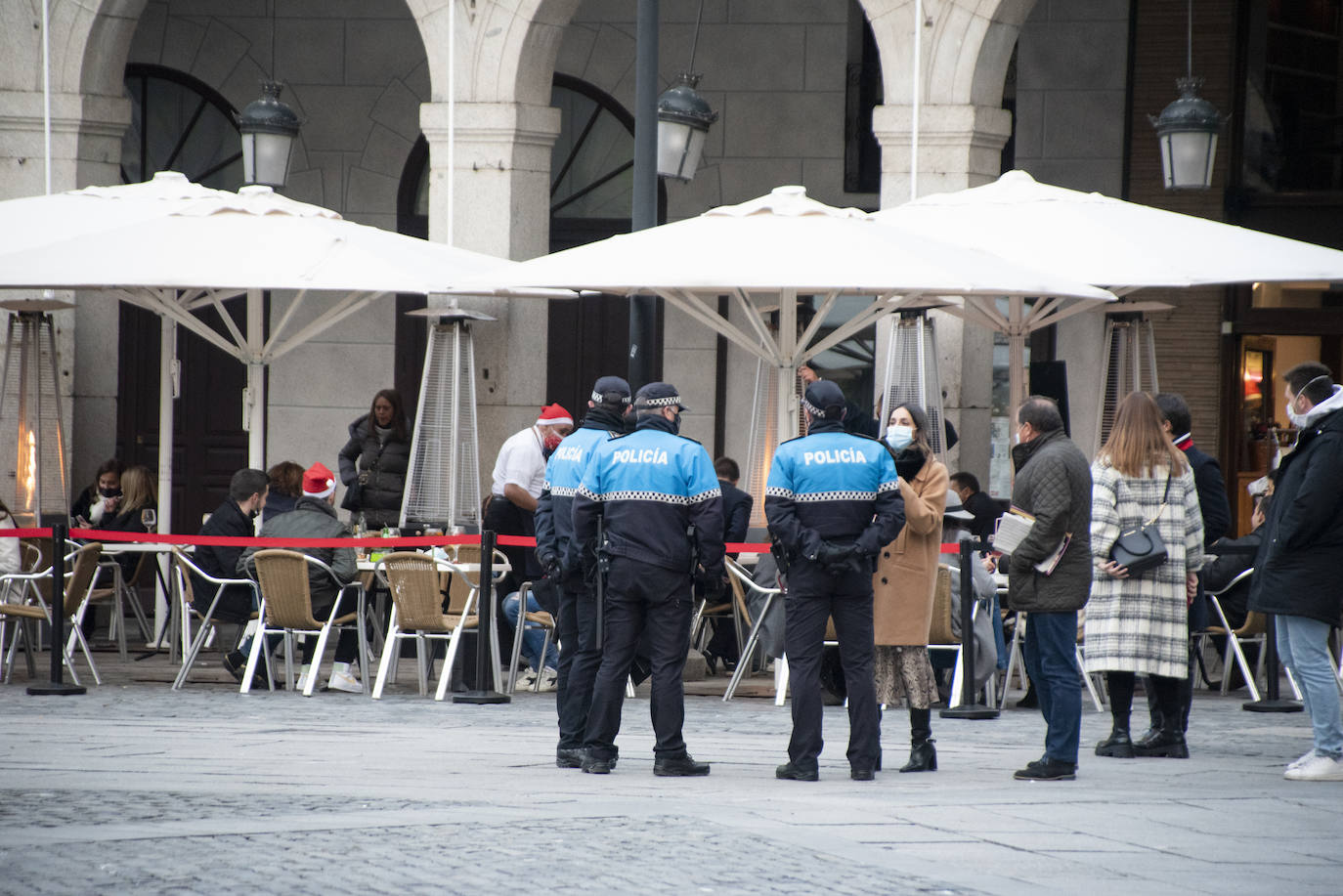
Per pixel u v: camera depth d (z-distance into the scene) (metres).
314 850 15.58
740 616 35.38
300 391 51.41
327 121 50.72
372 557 34.09
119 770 21.53
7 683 32.56
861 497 21.58
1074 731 21.83
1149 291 45.53
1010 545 21.81
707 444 50.00
